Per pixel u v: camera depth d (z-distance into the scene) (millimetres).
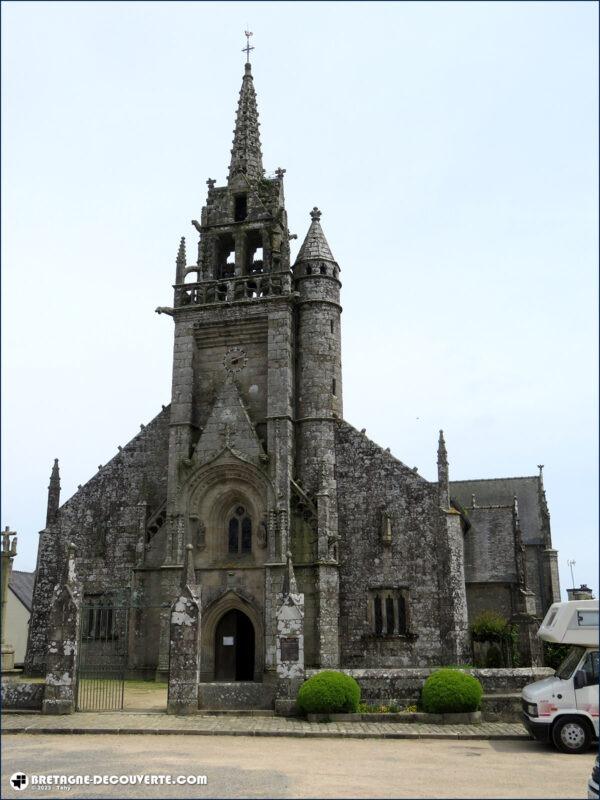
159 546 38375
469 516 49844
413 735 20688
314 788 14367
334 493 38188
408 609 35938
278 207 42781
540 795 13898
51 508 41531
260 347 40250
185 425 39156
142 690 31984
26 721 23062
